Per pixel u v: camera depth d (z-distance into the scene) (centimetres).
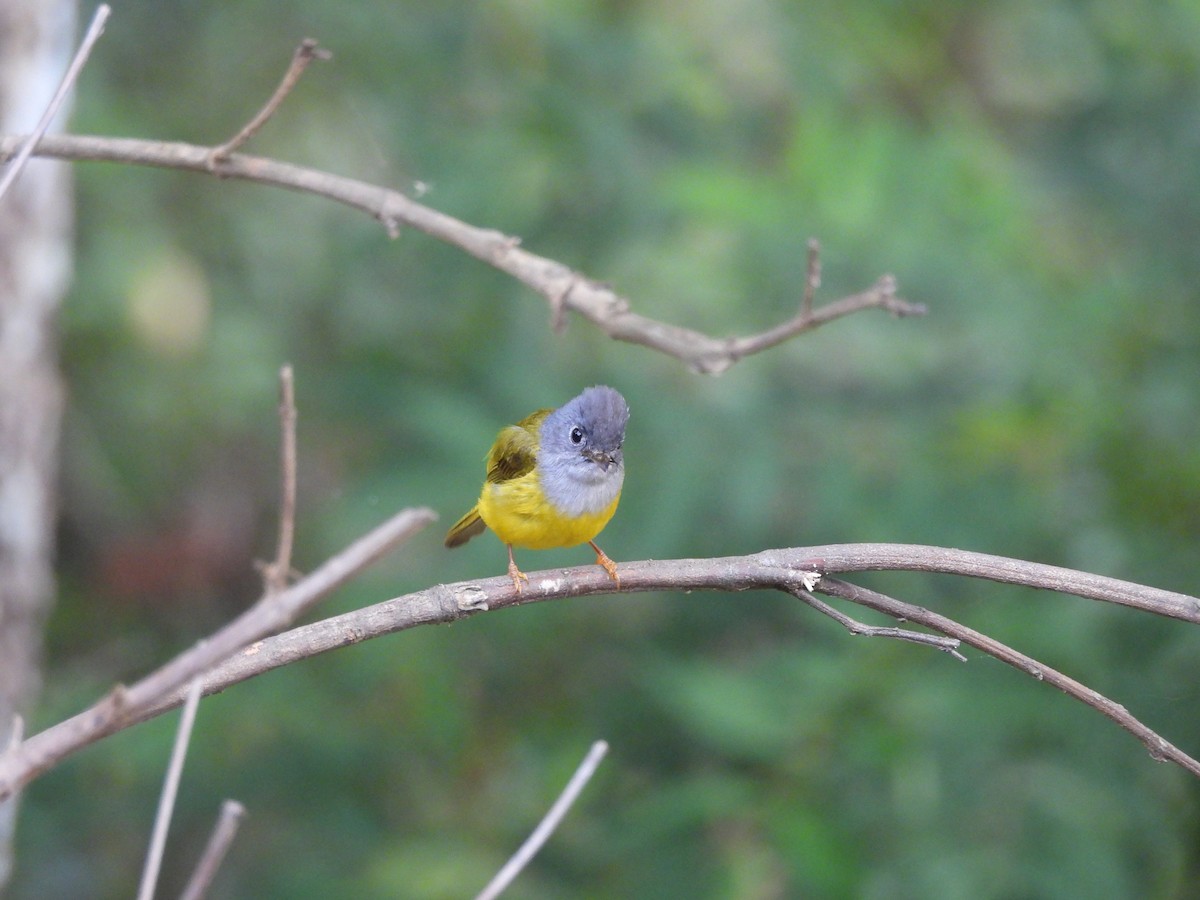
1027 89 1544
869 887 919
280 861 1205
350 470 1393
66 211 1019
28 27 952
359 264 1329
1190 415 1102
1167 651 1016
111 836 1272
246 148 1389
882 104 1471
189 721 390
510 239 650
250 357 1357
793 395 1166
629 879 1020
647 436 1128
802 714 997
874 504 1103
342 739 1210
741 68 1427
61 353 1338
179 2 1372
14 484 974
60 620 1418
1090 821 966
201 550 1481
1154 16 1363
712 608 1238
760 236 1139
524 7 1331
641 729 1226
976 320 1131
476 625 1227
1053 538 1073
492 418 1162
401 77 1341
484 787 1272
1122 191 1311
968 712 975
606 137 1249
